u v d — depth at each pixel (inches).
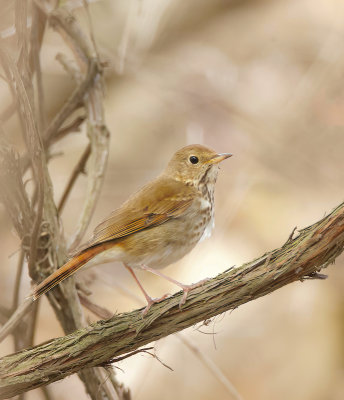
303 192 566.3
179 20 670.5
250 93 634.8
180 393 433.1
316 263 220.7
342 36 624.7
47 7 343.3
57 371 233.8
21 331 309.4
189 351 453.1
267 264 225.9
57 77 580.7
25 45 265.9
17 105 265.1
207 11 679.1
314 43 661.3
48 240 273.6
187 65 640.4
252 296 228.1
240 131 609.3
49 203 277.7
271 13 689.0
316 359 449.7
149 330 233.6
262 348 458.6
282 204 548.7
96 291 482.0
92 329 234.4
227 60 649.6
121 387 290.4
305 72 651.5
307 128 601.0
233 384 442.9
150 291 479.8
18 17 263.9
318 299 475.8
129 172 585.0
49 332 477.4
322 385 439.8
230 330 469.1
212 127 614.5
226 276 232.4
